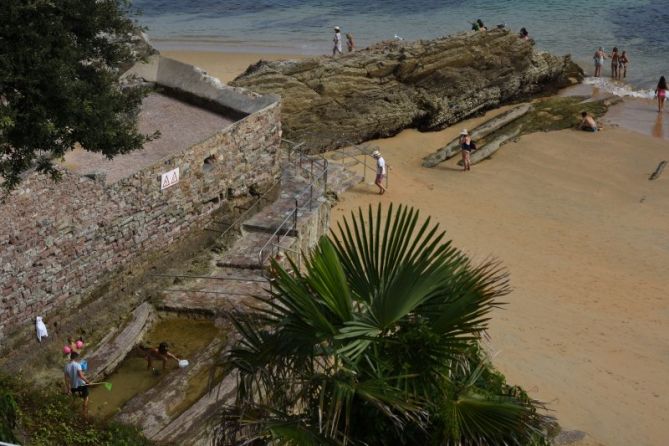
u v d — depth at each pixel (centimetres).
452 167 3291
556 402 1923
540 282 2453
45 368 1655
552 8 6066
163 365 1669
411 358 998
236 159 2142
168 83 2409
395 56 3703
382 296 1006
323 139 3453
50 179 1650
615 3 6103
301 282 1023
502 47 3941
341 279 990
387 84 3659
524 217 2870
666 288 2441
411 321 1016
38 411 1257
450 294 1009
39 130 1373
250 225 2159
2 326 1619
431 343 987
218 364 1053
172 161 1931
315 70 3569
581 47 5150
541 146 3484
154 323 1828
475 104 3834
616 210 2938
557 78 4272
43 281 1683
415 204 2927
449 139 3622
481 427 977
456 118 3778
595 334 2202
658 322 2264
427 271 1002
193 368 1656
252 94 2280
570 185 3133
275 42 5491
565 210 2931
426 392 989
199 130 2195
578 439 1780
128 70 2406
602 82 4425
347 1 6575
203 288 1914
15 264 1622
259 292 1889
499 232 2755
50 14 1425
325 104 3522
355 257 1044
